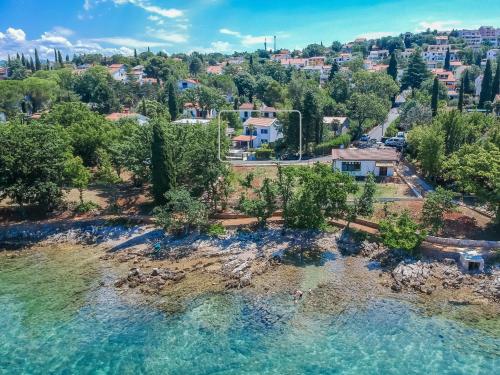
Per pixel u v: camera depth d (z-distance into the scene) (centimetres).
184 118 11450
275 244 5000
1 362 3191
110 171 6625
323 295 3978
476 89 15800
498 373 3012
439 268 4366
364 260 4634
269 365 3130
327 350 3278
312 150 8881
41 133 5794
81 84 16012
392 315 3684
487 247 4597
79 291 4144
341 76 13412
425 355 3206
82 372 3091
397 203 5688
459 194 5738
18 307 3884
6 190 5334
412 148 7950
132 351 3303
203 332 3506
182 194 5269
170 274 4369
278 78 17375
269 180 5516
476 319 3616
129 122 8600
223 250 4903
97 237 5347
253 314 3731
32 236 5425
